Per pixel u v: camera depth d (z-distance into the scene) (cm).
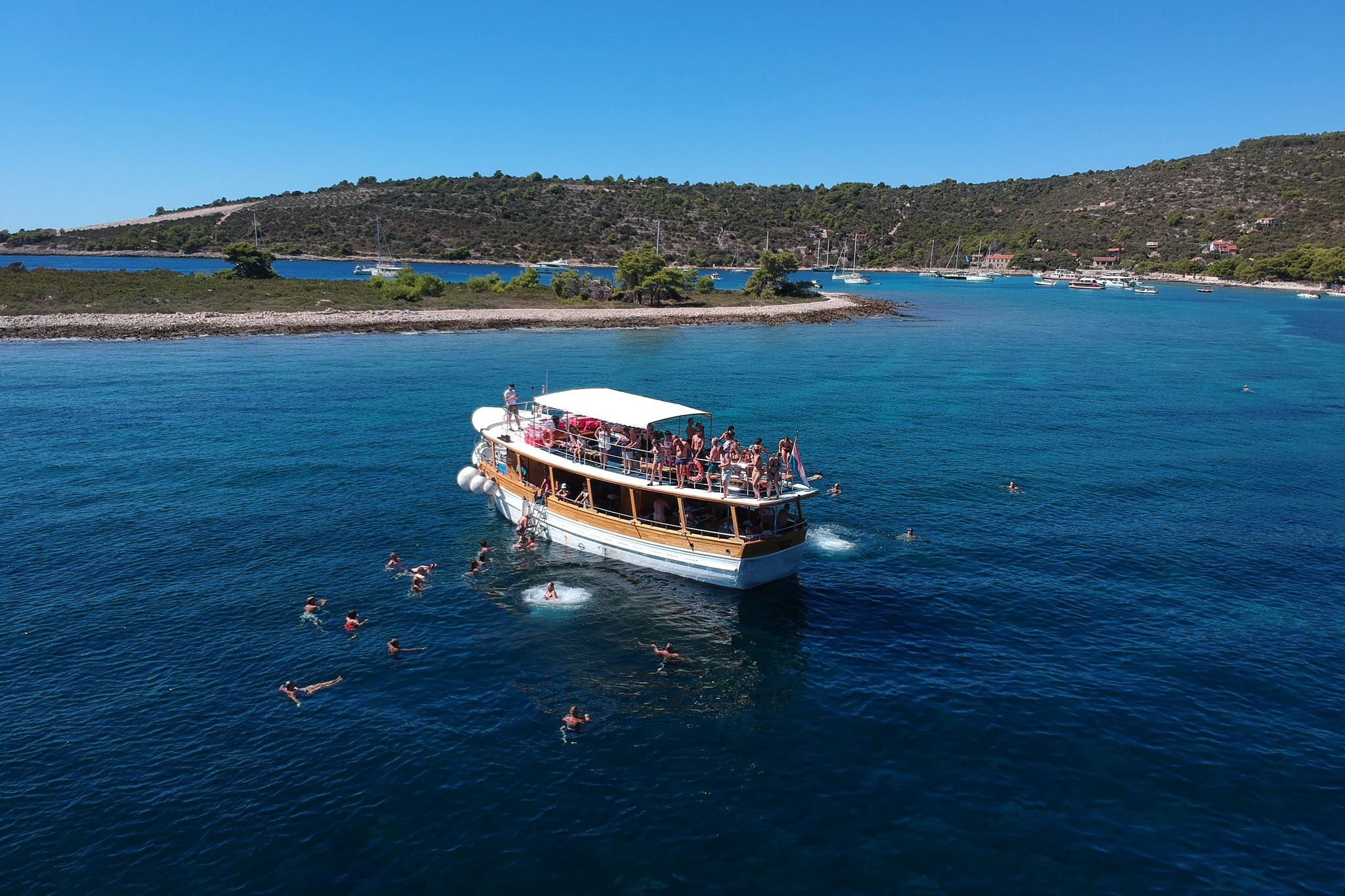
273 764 1916
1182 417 5984
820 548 3319
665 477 3025
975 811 1797
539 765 1944
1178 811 1806
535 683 2306
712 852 1670
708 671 2389
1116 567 3155
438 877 1590
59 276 10925
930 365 8362
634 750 2014
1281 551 3334
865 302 15500
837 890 1573
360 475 4119
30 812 1733
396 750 1984
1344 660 2473
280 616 2652
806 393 6588
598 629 2633
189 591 2800
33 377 6419
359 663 2381
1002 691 2291
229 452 4469
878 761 1975
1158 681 2344
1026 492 4062
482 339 9619
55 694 2167
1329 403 6619
